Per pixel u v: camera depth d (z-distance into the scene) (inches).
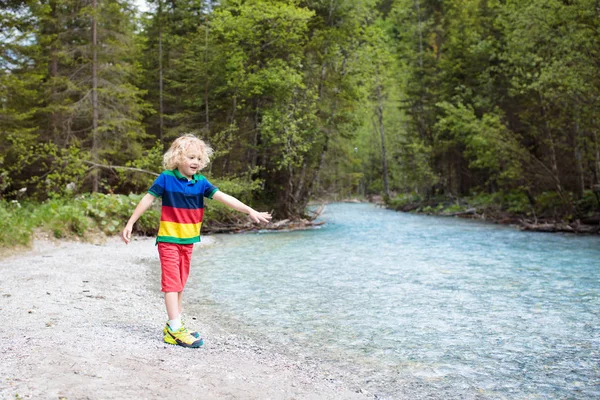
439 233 613.0
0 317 167.8
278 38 811.4
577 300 238.2
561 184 739.4
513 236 562.3
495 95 948.6
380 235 599.2
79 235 478.6
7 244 376.5
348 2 895.7
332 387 127.4
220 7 887.1
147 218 578.6
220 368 127.4
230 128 756.6
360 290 269.9
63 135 788.6
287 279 305.3
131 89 776.3
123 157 806.5
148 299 237.3
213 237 608.4
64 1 757.9
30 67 763.4
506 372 146.7
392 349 169.0
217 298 251.6
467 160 1211.9
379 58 1063.0
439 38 1330.0
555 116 725.3
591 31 597.6
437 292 261.9
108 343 135.4
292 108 807.1
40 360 111.1
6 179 639.1
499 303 235.0
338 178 1101.7
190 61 839.1
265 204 843.4
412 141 1327.5
